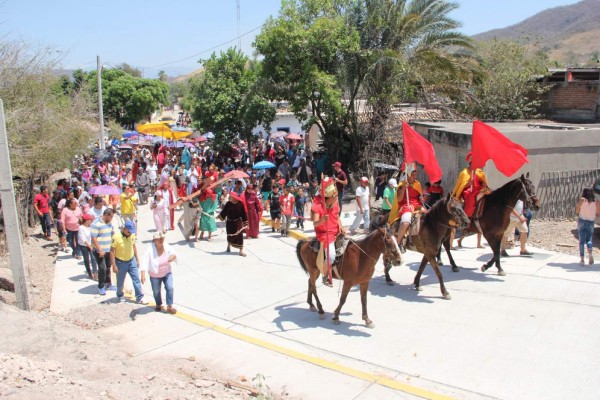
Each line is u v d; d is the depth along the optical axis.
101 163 27.48
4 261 13.92
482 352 8.41
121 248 10.95
